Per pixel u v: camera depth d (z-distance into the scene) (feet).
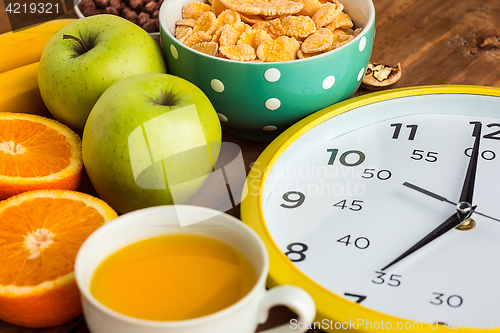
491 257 2.11
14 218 2.12
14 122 2.31
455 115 2.40
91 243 1.97
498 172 2.27
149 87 2.21
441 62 2.67
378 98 2.37
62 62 2.30
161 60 2.38
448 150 2.32
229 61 2.26
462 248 2.13
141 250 2.02
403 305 2.04
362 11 2.42
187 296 1.96
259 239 1.98
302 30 2.35
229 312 1.88
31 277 2.03
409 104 2.39
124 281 1.98
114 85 2.22
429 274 2.08
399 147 2.33
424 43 2.75
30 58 2.53
